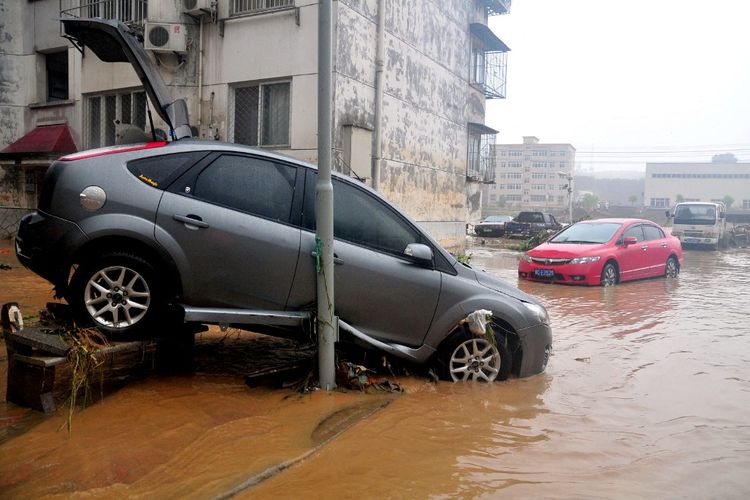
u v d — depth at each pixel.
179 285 4.62
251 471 3.32
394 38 15.36
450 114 19.55
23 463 3.34
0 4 16.42
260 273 4.72
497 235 34.34
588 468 3.62
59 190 4.55
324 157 4.62
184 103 5.77
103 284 4.59
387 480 3.33
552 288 12.04
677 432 4.27
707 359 6.39
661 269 14.48
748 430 4.34
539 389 5.22
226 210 4.71
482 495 3.20
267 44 13.05
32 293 8.80
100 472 3.25
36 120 16.67
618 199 162.00
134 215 4.53
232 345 6.24
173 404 4.35
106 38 5.29
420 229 5.31
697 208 27.95
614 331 7.84
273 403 4.48
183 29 13.30
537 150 118.75
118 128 5.05
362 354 5.31
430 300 5.12
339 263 4.87
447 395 4.93
